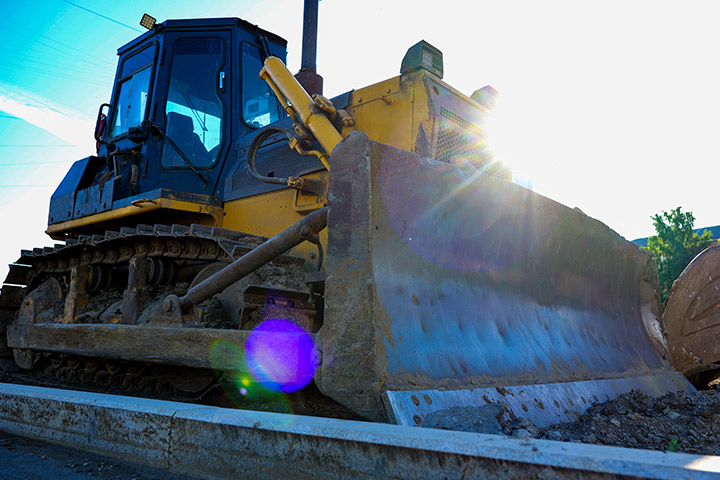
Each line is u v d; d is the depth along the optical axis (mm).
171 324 3609
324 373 2316
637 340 4594
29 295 5793
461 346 2699
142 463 2197
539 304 3607
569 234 3898
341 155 2465
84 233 6148
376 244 2391
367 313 2258
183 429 2100
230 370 3078
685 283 5383
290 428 1798
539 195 3578
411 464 1521
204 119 5230
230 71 5289
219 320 3676
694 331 5254
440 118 3816
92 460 2277
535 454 1332
